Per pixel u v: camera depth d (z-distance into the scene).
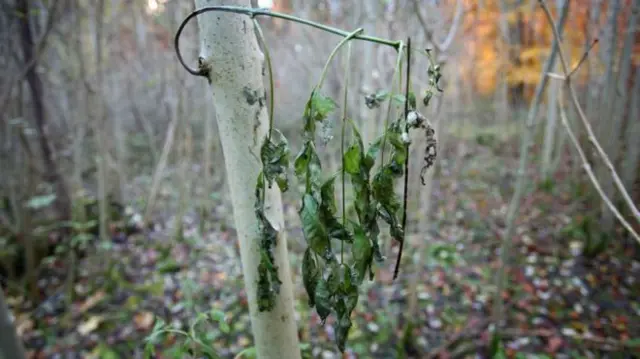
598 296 3.07
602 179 3.42
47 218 3.57
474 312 2.91
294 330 0.97
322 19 3.95
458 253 3.62
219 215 4.55
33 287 3.07
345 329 0.71
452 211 4.41
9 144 3.08
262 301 0.88
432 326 2.77
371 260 0.70
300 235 3.53
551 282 3.26
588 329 2.74
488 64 6.10
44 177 3.59
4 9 2.89
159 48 4.78
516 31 5.59
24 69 2.91
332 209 0.69
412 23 3.07
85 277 3.31
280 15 0.67
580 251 3.63
